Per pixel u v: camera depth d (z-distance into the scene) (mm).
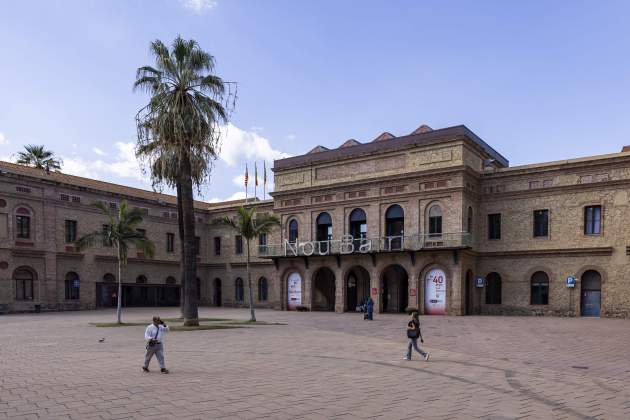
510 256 36438
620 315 31859
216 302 54750
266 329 24031
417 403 9469
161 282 50500
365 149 41094
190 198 25234
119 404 9094
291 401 9516
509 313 36125
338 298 40625
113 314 36719
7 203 38719
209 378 11602
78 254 43250
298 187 44812
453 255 35219
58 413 8461
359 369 13008
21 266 39281
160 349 12266
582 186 33844
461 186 35469
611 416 8742
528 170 35969
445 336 20938
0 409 8703
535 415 8703
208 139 25750
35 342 18297
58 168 52219
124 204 29484
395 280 40625
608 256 32594
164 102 24688
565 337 20531
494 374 12398
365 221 40688
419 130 41500
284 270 44750
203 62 25219
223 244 54250
